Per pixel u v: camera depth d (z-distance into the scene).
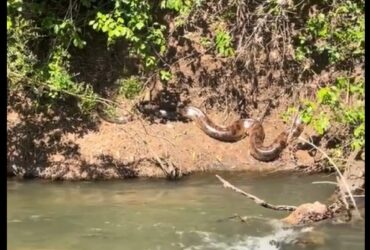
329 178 12.36
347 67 13.77
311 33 14.16
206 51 14.48
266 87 14.33
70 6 13.73
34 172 12.52
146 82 14.38
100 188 11.80
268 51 14.32
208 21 14.54
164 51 14.41
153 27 14.07
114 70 14.54
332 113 12.77
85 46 14.55
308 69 14.14
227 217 10.04
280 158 13.28
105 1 14.12
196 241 8.99
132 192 11.52
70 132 13.23
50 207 10.56
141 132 13.41
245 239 9.07
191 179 12.48
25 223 9.72
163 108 14.20
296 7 14.34
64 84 13.20
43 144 12.93
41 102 13.63
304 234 9.23
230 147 13.54
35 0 13.84
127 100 14.18
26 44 13.48
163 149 13.06
